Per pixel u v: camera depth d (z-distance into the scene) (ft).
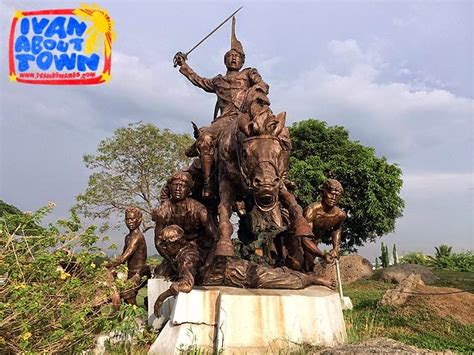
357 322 31.76
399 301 35.99
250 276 20.16
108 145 77.20
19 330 16.74
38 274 17.83
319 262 31.53
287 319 18.21
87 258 18.86
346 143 75.56
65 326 17.84
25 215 18.22
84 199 74.59
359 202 72.95
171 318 18.99
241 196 21.68
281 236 23.45
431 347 25.50
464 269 82.53
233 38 27.27
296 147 76.95
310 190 70.28
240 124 18.33
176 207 22.85
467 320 31.71
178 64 28.27
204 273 20.34
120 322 19.17
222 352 17.22
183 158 79.20
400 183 74.69
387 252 90.79
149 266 26.25
